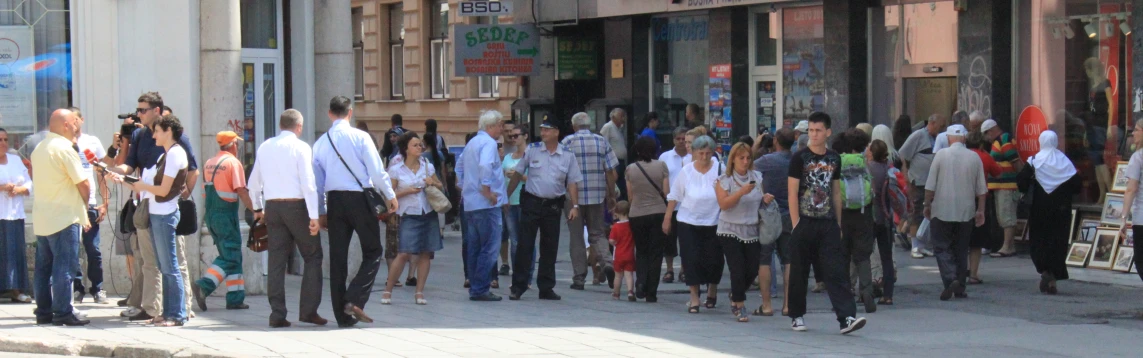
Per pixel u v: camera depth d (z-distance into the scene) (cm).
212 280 1641
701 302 1825
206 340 1377
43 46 1830
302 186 1451
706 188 1697
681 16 3297
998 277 2097
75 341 1356
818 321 1641
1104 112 2305
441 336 1441
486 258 1811
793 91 3014
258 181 1505
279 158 1459
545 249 1841
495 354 1314
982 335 1520
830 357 1330
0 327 1487
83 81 1803
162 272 1490
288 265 2075
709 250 1705
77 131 1592
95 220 1700
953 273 1844
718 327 1573
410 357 1284
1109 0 2288
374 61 4812
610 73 3525
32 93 1833
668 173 1822
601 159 1977
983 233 1994
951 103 2628
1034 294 1906
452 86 4269
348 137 1487
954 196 1827
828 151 1507
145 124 1526
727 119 3155
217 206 1639
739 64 3130
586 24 3575
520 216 1955
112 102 1803
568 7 3488
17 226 1719
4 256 1711
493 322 1588
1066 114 2380
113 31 1795
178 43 1784
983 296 1888
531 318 1638
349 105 1509
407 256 1769
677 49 3319
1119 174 2211
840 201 1512
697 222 1700
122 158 1567
